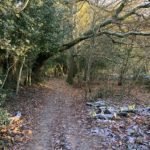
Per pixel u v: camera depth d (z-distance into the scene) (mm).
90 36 25500
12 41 17500
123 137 12547
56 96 25234
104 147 11297
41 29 20000
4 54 19312
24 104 19328
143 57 33719
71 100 23562
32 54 22578
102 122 15266
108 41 29859
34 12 18156
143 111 19031
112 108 19422
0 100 16438
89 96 25453
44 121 15477
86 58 33844
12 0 15445
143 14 24531
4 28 15305
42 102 21391
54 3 20281
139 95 29344
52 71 42781
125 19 24781
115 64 36281
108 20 24125
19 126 13672
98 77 37000
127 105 22125
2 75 19766
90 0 25750
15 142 11516
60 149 11062
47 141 12000
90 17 32312
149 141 12086
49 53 26094
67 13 25016
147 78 37812
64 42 27281
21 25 17266
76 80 36531
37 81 30094
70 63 36531
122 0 23562
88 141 12047
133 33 23641
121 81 35531
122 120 15883
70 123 15203
